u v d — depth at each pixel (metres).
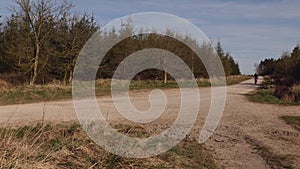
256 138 9.81
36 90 20.69
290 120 13.90
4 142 5.34
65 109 14.22
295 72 41.84
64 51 29.94
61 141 6.68
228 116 14.47
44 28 28.80
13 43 29.08
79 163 5.70
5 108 14.22
